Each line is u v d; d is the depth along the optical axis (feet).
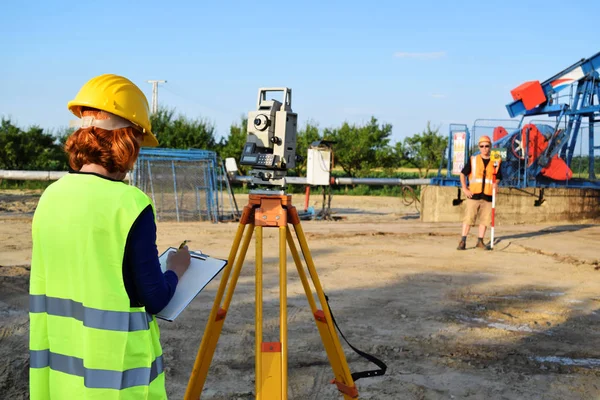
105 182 5.88
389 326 17.49
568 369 14.28
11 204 58.39
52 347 5.93
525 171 48.98
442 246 33.60
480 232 32.81
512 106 53.47
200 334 16.14
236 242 9.24
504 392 12.83
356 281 23.52
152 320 6.13
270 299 20.12
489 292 22.15
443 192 48.93
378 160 110.42
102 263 5.64
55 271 5.89
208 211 47.06
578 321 18.47
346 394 10.09
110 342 5.61
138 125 6.16
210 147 111.45
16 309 17.44
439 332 17.02
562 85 50.80
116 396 5.57
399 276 24.71
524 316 18.93
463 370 14.08
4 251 29.32
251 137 9.45
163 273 6.43
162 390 6.07
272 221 8.95
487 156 32.22
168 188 47.26
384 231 39.93
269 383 8.46
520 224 47.96
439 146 108.58
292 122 9.43
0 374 12.84
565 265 28.04
